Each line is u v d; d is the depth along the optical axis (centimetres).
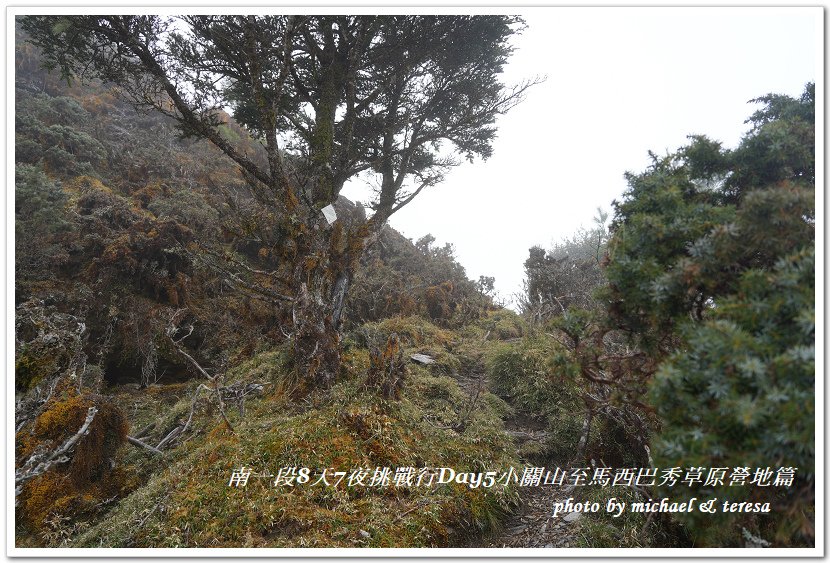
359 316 916
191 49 627
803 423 168
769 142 259
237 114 716
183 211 917
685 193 288
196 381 726
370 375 500
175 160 1144
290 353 562
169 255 829
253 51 530
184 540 320
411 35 695
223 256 593
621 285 266
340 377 545
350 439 412
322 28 643
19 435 421
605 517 347
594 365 296
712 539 249
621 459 397
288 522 329
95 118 1196
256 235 553
